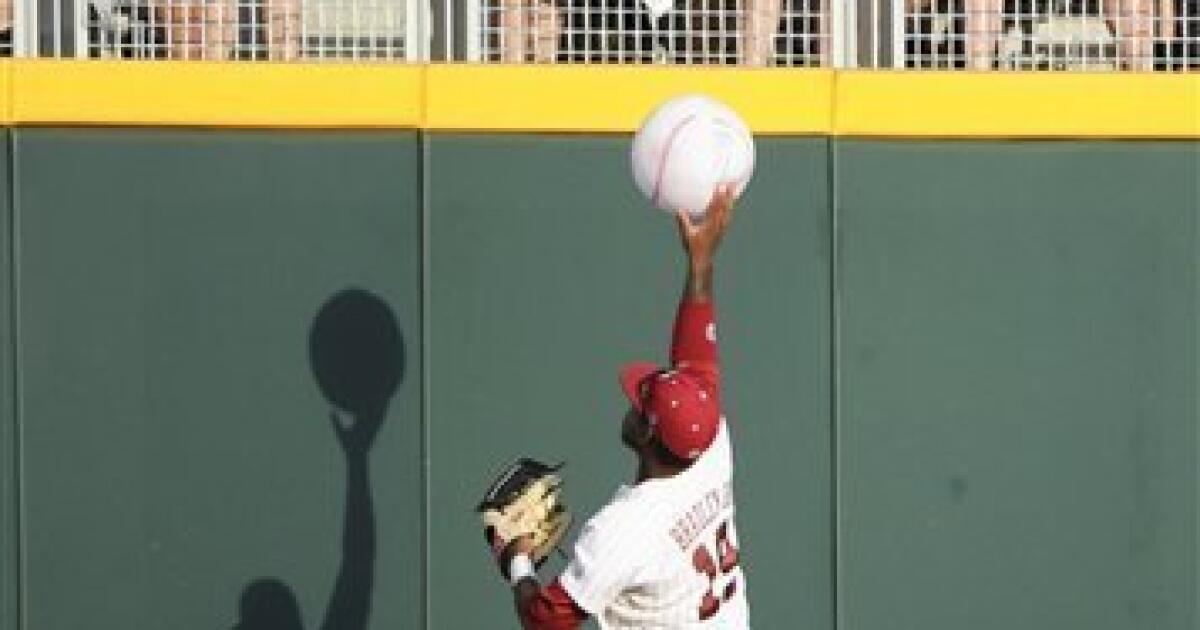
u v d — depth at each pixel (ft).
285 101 123.03
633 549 102.42
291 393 123.65
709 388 106.83
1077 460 130.52
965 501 129.49
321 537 123.95
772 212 127.13
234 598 123.44
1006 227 129.39
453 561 124.77
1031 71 129.59
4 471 121.70
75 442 122.21
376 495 124.26
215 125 122.62
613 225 125.90
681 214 108.99
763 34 130.31
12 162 121.29
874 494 128.57
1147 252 130.72
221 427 123.13
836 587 128.16
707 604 104.22
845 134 127.54
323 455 123.95
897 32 130.31
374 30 127.65
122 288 122.31
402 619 124.47
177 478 122.93
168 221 122.62
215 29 126.31
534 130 124.98
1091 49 132.57
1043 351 130.00
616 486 126.11
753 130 126.52
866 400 128.36
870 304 128.36
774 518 127.54
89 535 122.31
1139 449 131.03
